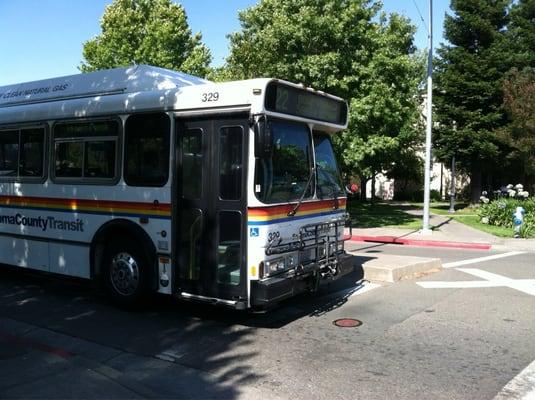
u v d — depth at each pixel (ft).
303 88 23.30
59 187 27.43
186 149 22.93
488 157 96.89
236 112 21.36
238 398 15.57
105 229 25.23
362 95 66.74
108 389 15.97
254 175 20.94
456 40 101.35
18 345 19.88
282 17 64.85
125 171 24.73
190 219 22.82
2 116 30.14
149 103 23.84
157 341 20.83
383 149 68.08
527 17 105.60
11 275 33.45
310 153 24.47
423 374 17.57
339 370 17.89
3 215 30.42
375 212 93.66
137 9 114.21
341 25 64.28
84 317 24.09
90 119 26.12
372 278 33.32
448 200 135.74
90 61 113.60
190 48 115.14
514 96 82.38
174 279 23.18
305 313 25.22
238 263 21.44
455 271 37.06
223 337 21.42
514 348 20.30
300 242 23.16
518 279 33.96
